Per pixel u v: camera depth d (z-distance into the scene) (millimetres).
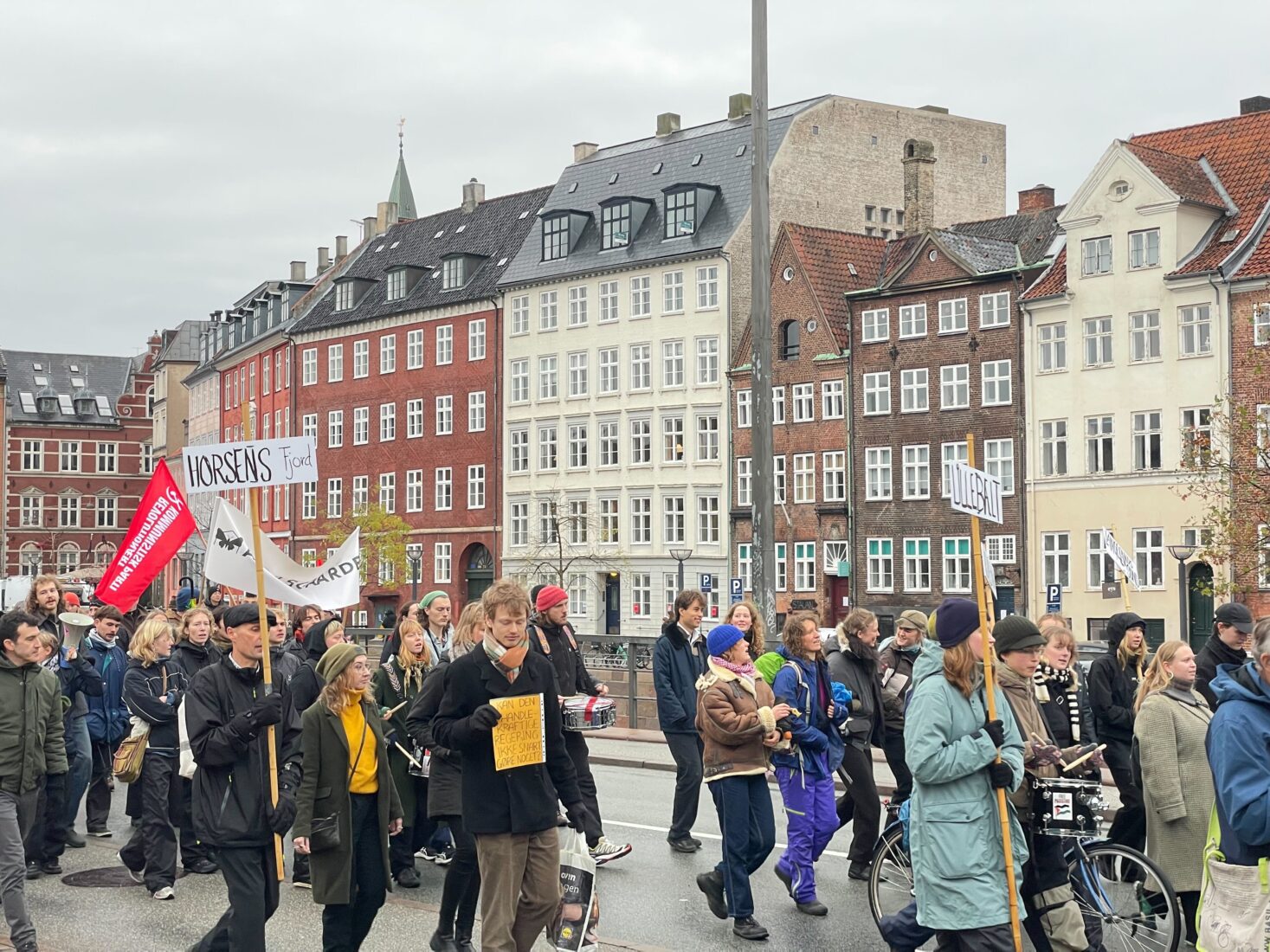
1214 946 7070
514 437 72500
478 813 8445
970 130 70938
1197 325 47844
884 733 13070
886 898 10547
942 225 69938
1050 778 8594
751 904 10961
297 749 9211
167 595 103125
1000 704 7930
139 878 13039
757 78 19438
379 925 11031
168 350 118938
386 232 88375
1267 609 45406
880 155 68375
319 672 9359
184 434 118688
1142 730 10164
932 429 55125
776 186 65188
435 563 76562
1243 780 6867
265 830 8852
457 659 8578
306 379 86812
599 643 30734
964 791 7691
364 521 75125
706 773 11086
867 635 12812
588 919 8844
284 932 10922
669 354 65750
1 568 114250
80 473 124438
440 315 76875
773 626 19344
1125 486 49406
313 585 16422
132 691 12367
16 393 124750
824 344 59250
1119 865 9727
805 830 11672
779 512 60438
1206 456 39875
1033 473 51969
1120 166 49719
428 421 77375
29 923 10297
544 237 71938
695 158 68938
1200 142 52344
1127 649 12102
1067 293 50875
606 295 68375
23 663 10938
